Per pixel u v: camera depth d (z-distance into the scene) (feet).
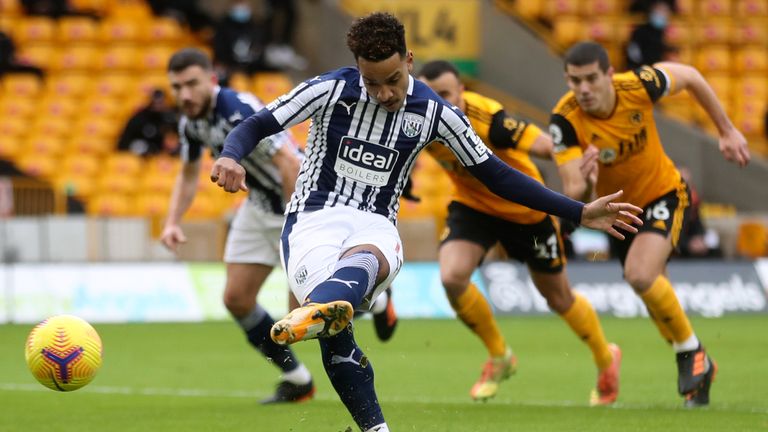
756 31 266.16
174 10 261.85
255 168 90.33
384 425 60.85
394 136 61.41
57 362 65.57
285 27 256.52
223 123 90.22
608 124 87.92
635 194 90.22
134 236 193.88
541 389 102.68
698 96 91.30
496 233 95.09
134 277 184.65
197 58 89.71
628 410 85.97
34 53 251.19
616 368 92.73
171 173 220.64
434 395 98.84
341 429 77.82
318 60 265.34
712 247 194.59
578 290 187.11
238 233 93.25
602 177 90.79
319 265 59.98
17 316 179.52
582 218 61.31
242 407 91.15
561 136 88.53
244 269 92.94
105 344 147.95
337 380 60.44
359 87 61.26
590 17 262.47
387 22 58.34
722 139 92.53
